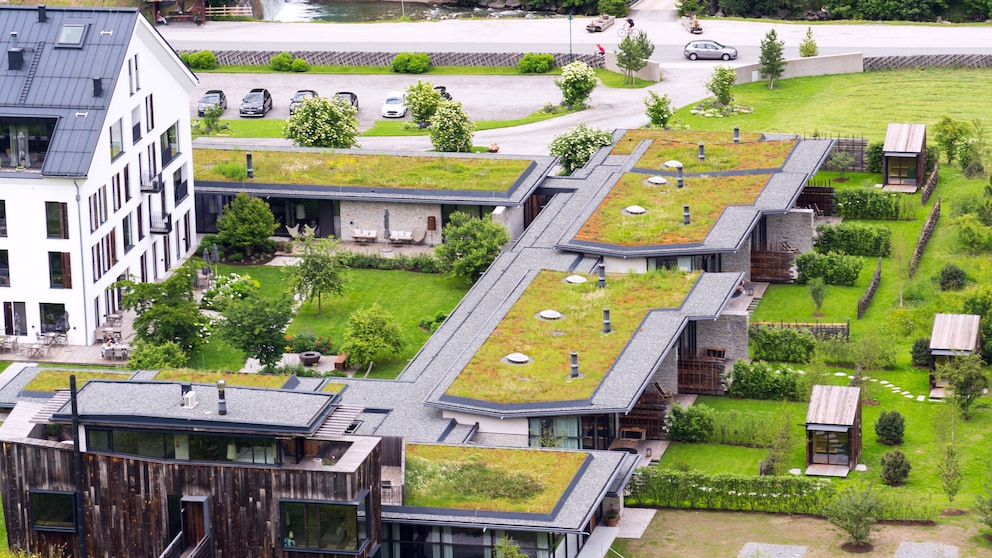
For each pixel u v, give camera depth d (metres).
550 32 182.00
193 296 109.56
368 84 166.88
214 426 78.81
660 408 97.88
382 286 118.31
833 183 136.75
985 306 107.25
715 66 159.38
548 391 94.19
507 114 156.25
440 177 126.62
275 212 126.62
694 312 103.62
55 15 111.00
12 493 82.44
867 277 119.69
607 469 86.81
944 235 125.81
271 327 104.25
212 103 156.88
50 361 105.94
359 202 125.06
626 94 161.12
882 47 173.25
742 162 126.81
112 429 80.50
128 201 112.56
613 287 107.88
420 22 189.50
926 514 86.12
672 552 84.56
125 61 109.88
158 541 81.31
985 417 99.25
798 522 87.31
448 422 93.25
